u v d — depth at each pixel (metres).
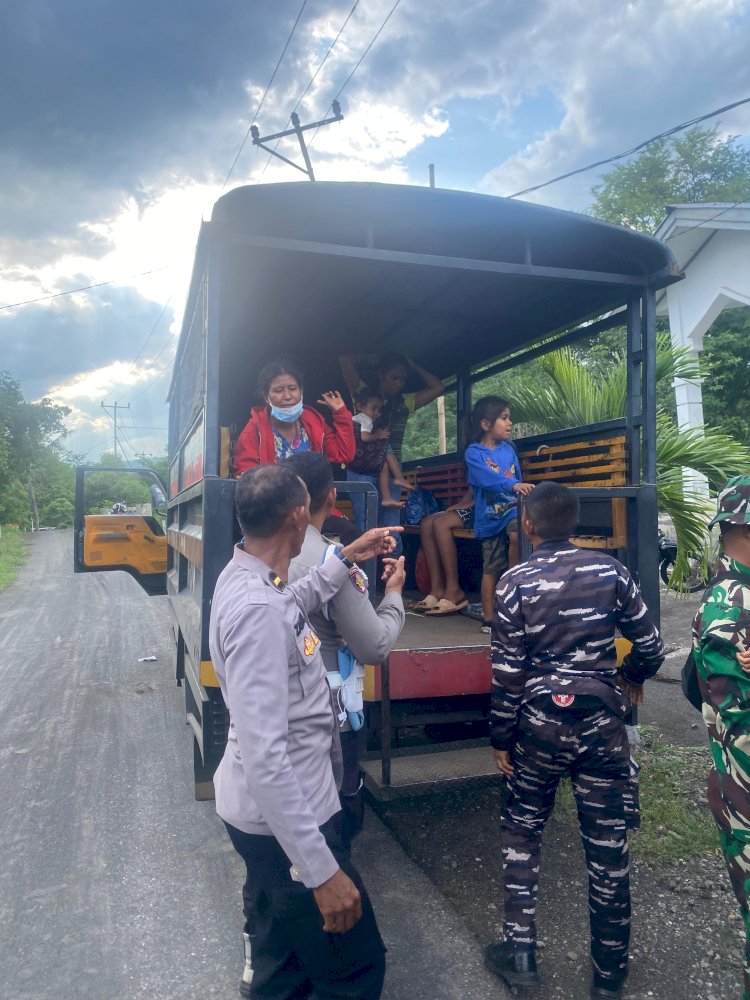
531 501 2.95
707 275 11.56
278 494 2.13
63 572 19.62
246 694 1.90
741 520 2.26
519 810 2.88
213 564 3.47
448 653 3.76
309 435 3.98
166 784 4.97
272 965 2.22
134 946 3.19
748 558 2.31
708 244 11.48
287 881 2.03
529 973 2.74
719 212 10.53
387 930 3.20
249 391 7.18
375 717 3.83
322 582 2.35
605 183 27.59
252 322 5.82
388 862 3.79
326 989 2.06
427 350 6.61
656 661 2.92
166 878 3.76
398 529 2.54
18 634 10.78
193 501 4.63
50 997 2.87
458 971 2.92
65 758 5.50
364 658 2.53
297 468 2.68
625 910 2.70
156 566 9.38
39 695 7.28
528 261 4.09
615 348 10.64
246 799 2.04
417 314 5.61
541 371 7.75
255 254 4.12
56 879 3.77
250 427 3.79
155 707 6.71
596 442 4.52
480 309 5.48
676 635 8.20
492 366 6.63
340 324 5.90
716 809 2.31
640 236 4.06
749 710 2.18
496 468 4.52
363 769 3.44
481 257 4.38
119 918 3.41
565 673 2.75
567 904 3.37
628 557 4.28
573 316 5.36
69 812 4.56
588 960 2.97
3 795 4.86
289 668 2.04
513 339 6.18
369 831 4.13
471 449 4.62
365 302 5.34
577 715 2.71
